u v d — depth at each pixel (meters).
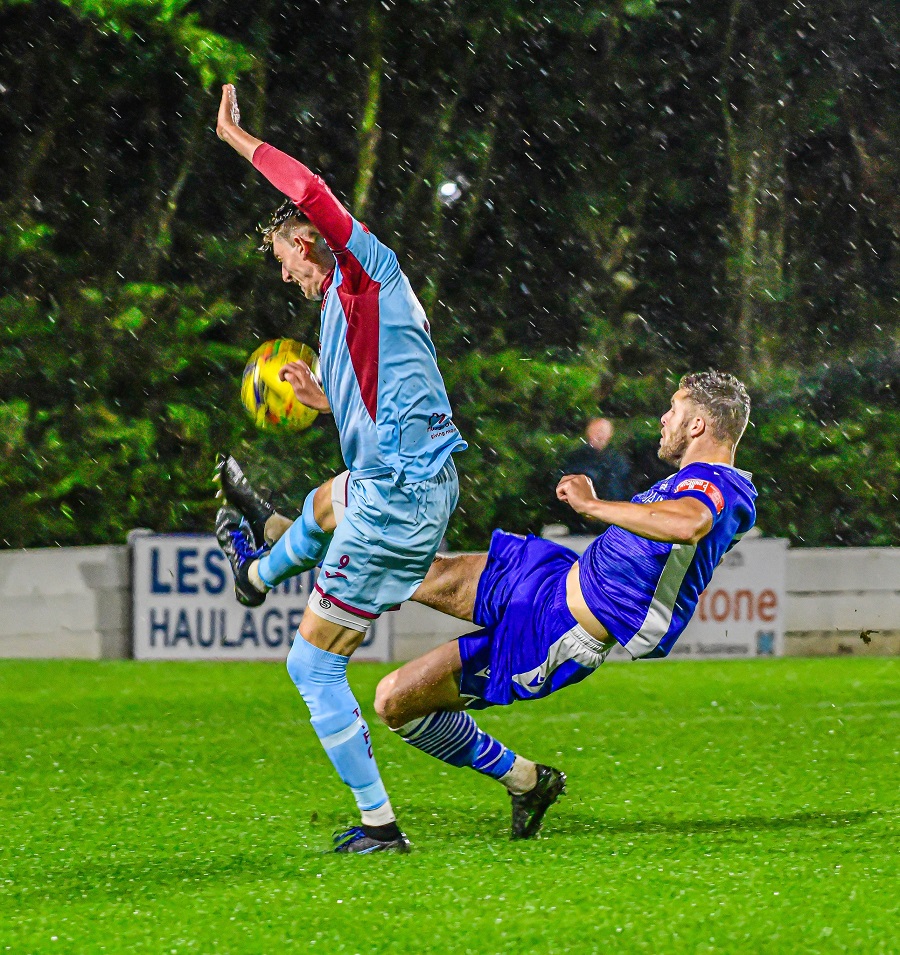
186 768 19.73
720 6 69.50
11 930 10.98
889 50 71.50
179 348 58.62
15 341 57.62
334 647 13.60
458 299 70.00
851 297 74.12
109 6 54.34
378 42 63.78
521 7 65.44
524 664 14.14
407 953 10.19
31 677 31.97
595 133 70.56
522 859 13.30
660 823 15.43
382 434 13.29
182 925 11.05
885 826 15.13
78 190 64.19
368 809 13.72
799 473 64.94
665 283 73.38
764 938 10.45
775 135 71.44
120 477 56.78
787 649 37.94
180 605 35.97
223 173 65.50
